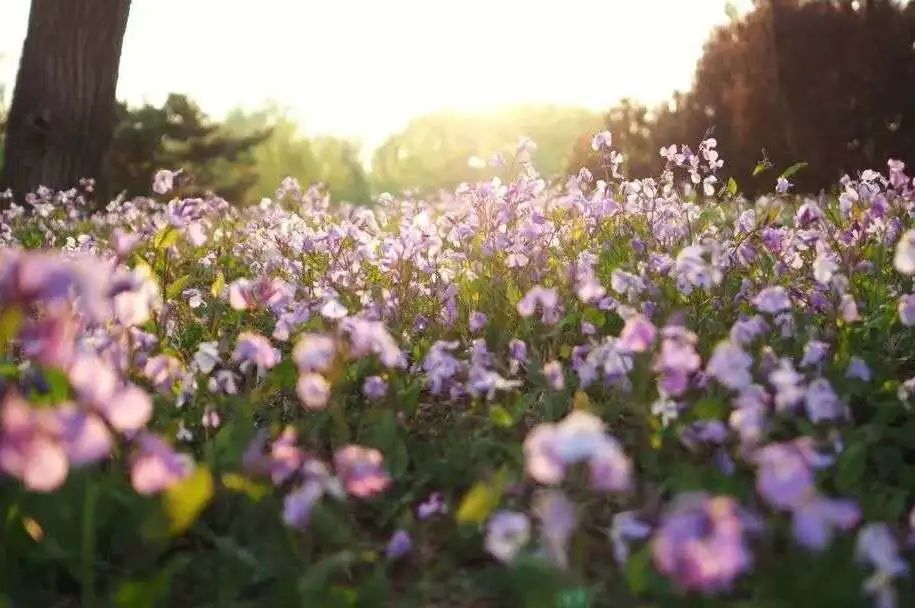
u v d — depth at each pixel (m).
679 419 2.48
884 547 1.56
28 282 1.86
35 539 1.97
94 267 1.94
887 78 18.39
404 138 48.19
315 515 2.13
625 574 1.84
